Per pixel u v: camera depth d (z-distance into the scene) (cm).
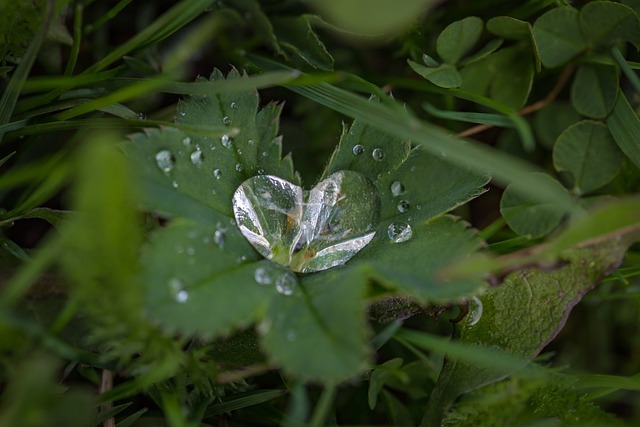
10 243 25
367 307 24
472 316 25
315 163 28
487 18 28
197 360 23
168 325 22
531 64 27
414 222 24
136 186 23
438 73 27
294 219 24
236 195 24
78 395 23
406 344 26
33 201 24
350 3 24
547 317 25
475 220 28
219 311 23
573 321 28
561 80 27
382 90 26
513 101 27
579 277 24
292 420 23
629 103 27
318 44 26
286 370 22
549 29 27
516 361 24
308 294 23
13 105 25
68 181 26
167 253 23
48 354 23
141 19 28
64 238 22
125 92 24
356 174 25
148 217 25
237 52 27
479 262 23
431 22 28
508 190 26
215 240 23
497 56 27
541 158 28
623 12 26
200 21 28
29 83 25
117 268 22
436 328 27
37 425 22
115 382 25
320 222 24
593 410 25
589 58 27
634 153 26
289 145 28
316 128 28
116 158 21
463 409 24
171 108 27
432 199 24
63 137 27
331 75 24
